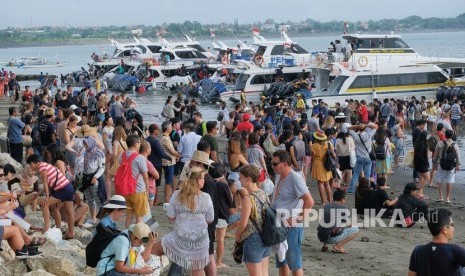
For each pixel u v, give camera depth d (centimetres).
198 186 1316
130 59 9956
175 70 9019
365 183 2303
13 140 2858
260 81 7081
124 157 1766
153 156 2241
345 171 2683
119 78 8800
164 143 2288
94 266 1291
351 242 1997
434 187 2917
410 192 2230
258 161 2023
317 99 5772
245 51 9125
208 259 1320
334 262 1783
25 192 1977
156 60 9438
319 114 4197
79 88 9206
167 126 2302
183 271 1330
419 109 5034
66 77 10238
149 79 8931
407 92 5972
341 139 2617
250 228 1332
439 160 2608
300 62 7344
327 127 2800
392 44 6425
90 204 2019
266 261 1384
